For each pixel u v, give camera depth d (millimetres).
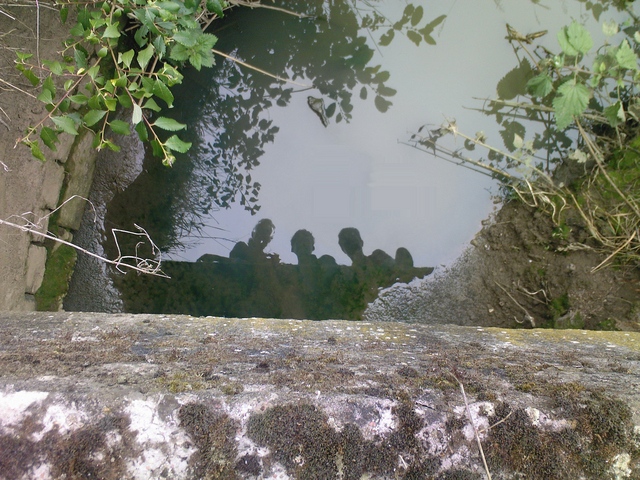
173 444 889
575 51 2447
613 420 925
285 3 3520
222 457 895
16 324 1521
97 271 3230
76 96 1639
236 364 1150
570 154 2812
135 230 3312
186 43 1657
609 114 2600
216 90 3465
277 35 3500
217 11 1777
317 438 906
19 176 2557
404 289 3205
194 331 1542
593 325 2816
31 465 878
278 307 3248
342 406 920
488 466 926
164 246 3318
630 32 3051
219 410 900
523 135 3182
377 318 3186
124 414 886
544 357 1363
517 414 934
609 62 2609
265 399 918
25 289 2750
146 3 1642
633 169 2838
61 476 877
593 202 2910
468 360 1268
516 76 3215
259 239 3334
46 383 927
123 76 1574
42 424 879
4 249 2512
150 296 3260
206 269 3301
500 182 3201
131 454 886
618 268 2832
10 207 2531
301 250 3303
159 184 3367
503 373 1142
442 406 938
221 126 3441
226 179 3404
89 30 1751
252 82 3473
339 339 1544
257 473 898
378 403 928
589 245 2898
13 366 1024
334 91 3396
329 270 3271
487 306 3107
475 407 940
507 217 3156
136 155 3373
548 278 2986
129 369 1048
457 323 3115
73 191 3047
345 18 3457
